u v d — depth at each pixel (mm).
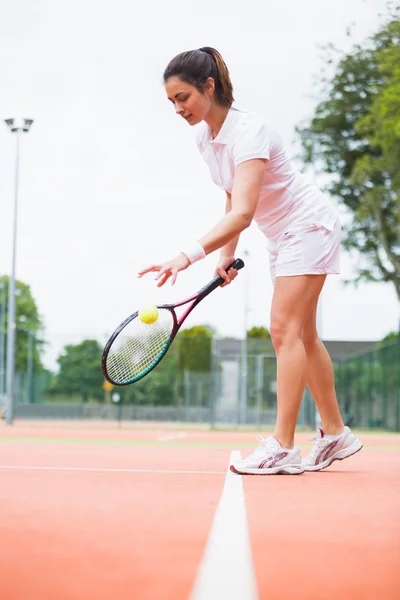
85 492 4086
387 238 38750
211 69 5219
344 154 39625
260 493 4156
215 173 5543
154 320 5469
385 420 28062
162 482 4695
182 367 33469
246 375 30734
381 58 31562
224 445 13297
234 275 5711
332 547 2684
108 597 1961
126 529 2957
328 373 5828
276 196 5449
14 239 27922
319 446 5828
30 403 34094
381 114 31172
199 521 3182
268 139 5254
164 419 33438
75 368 34031
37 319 85500
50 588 2045
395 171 34719
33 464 6227
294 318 5477
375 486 4594
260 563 2406
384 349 28281
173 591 2037
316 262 5465
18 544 2619
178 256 4750
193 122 5336
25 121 27312
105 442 14461
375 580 2215
